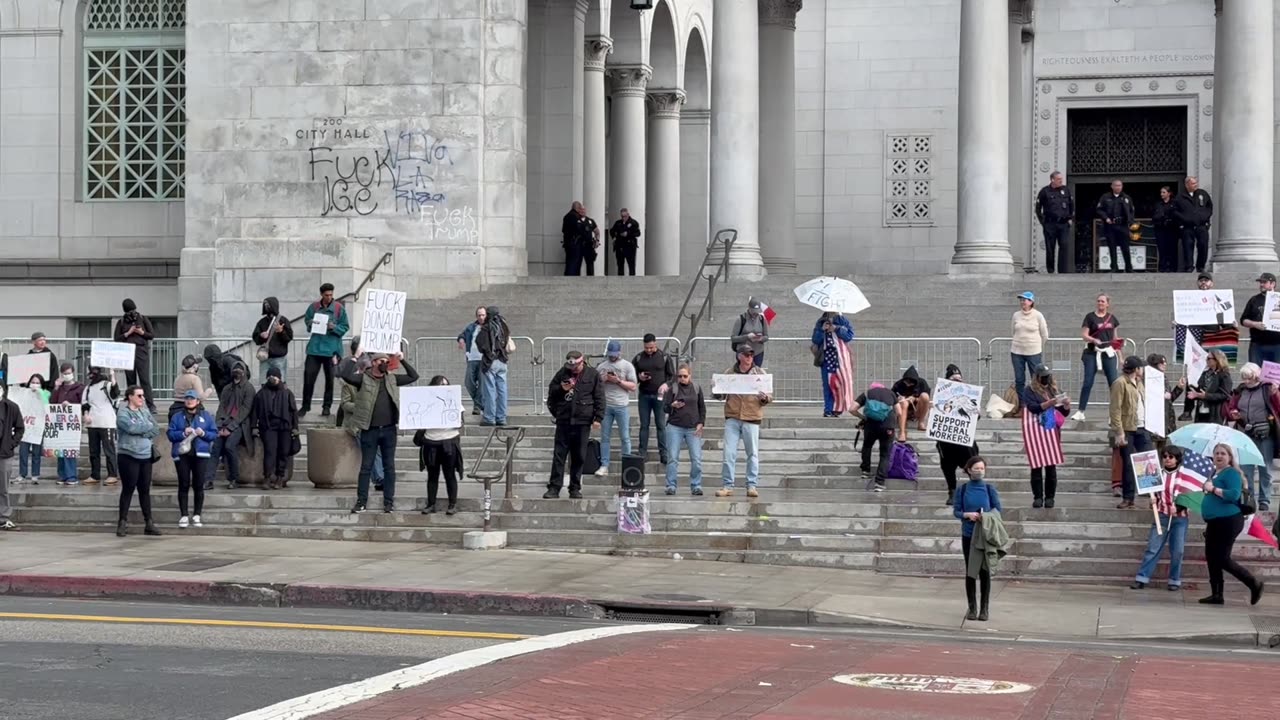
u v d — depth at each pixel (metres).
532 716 11.24
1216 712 11.82
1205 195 33.44
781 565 21.12
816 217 47.44
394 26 36.03
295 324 33.84
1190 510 20.78
